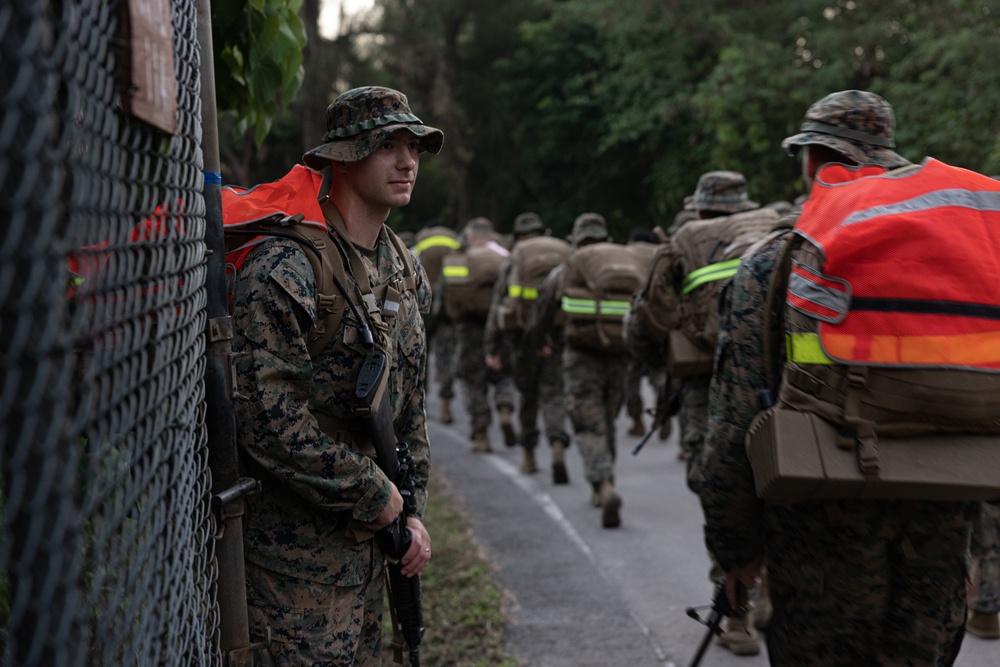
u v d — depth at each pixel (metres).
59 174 0.93
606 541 5.86
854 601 2.43
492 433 10.36
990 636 4.07
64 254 0.95
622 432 9.87
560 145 25.22
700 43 18.23
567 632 4.29
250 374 2.09
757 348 2.51
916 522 2.38
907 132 12.25
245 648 1.96
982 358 2.25
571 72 24.69
